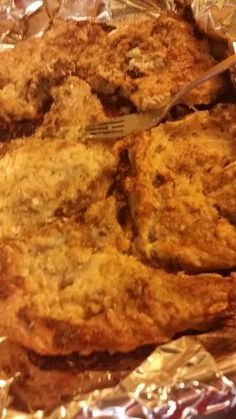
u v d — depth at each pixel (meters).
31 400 0.33
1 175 0.40
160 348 0.32
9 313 0.35
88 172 0.39
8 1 0.52
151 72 0.42
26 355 0.35
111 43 0.44
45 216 0.39
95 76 0.43
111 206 0.37
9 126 0.44
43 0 0.52
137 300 0.34
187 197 0.36
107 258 0.35
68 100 0.42
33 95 0.44
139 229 0.36
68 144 0.40
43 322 0.34
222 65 0.38
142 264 0.35
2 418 0.32
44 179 0.39
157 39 0.44
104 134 0.40
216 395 0.31
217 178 0.36
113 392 0.32
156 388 0.31
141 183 0.37
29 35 0.51
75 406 0.32
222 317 0.33
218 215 0.36
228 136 0.38
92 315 0.34
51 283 0.36
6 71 0.45
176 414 0.31
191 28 0.44
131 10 0.51
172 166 0.38
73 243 0.36
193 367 0.32
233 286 0.33
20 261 0.36
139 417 0.31
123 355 0.34
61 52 0.45
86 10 0.52
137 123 0.40
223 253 0.34
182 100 0.40
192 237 0.35
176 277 0.34
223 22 0.42
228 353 0.32
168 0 0.50
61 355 0.34
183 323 0.33
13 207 0.39
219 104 0.40
